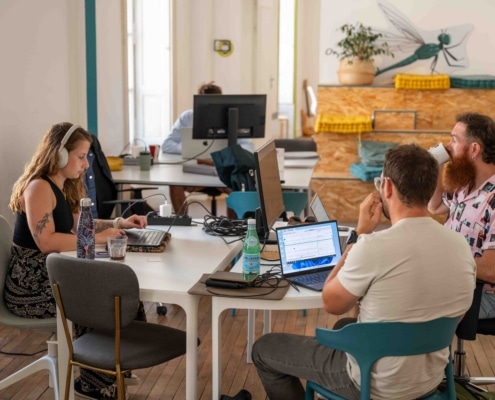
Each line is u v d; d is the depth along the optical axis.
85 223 3.08
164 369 3.83
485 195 3.16
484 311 3.13
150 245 3.26
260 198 3.30
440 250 2.35
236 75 8.82
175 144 6.48
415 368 2.39
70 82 5.82
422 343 2.36
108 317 2.71
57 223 3.29
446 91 7.34
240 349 4.12
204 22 8.55
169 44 8.00
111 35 6.74
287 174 5.36
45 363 3.29
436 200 3.62
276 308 2.71
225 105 5.75
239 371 3.82
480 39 7.34
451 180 3.25
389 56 7.50
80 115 6.06
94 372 3.31
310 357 2.62
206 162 5.58
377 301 2.35
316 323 4.60
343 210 7.27
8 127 4.78
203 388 3.63
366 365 2.40
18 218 3.27
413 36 7.42
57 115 5.57
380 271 2.33
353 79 7.39
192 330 2.78
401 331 2.33
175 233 3.64
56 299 2.80
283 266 2.92
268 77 10.09
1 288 3.27
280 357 2.66
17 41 4.86
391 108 7.41
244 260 2.82
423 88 7.27
